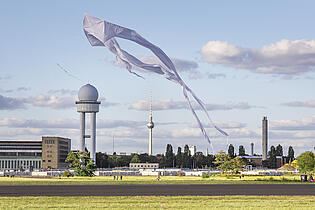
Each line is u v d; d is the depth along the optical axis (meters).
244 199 79.06
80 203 70.75
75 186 128.25
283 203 70.94
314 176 191.00
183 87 38.00
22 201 74.69
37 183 147.75
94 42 37.22
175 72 37.69
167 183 150.62
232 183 152.12
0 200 76.56
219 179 189.50
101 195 90.06
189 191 103.56
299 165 191.38
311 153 192.00
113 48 36.97
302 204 69.44
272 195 90.50
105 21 36.81
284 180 178.88
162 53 37.44
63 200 76.50
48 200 76.50
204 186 129.25
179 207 64.25
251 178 195.75
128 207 64.25
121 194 93.00
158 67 37.50
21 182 155.12
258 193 97.19
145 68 37.41
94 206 65.56
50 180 175.12
